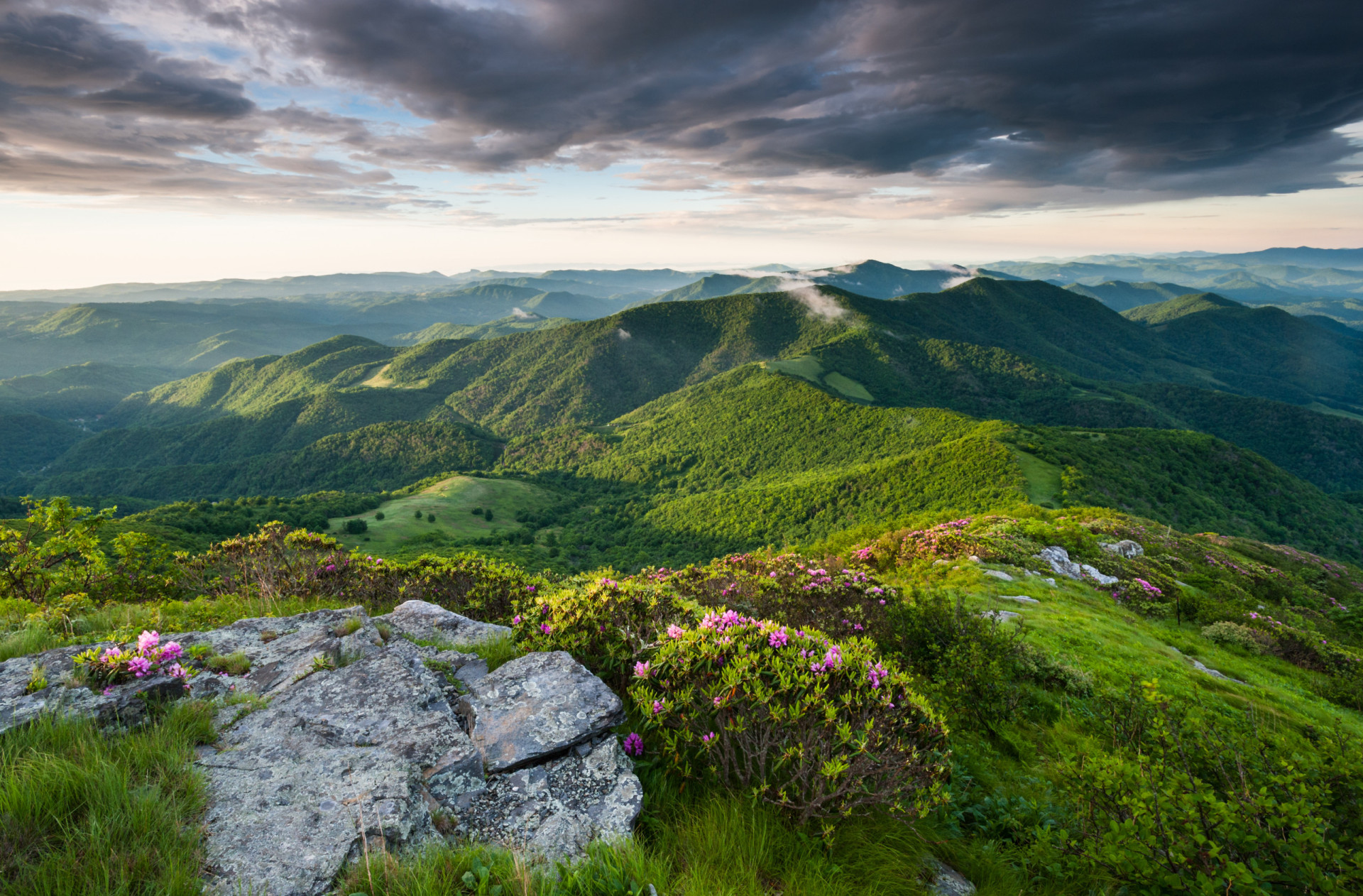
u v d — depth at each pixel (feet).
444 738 13.84
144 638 15.51
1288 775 13.28
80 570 39.65
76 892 8.68
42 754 11.12
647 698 15.17
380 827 10.84
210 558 35.55
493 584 32.22
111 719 13.14
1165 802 13.15
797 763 13.71
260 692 16.01
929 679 26.78
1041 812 17.24
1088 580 74.33
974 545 71.41
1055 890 13.76
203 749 13.00
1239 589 103.14
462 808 12.32
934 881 13.14
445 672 18.22
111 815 9.89
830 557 74.18
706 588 30.63
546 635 19.85
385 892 9.55
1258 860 12.51
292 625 21.76
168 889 8.85
